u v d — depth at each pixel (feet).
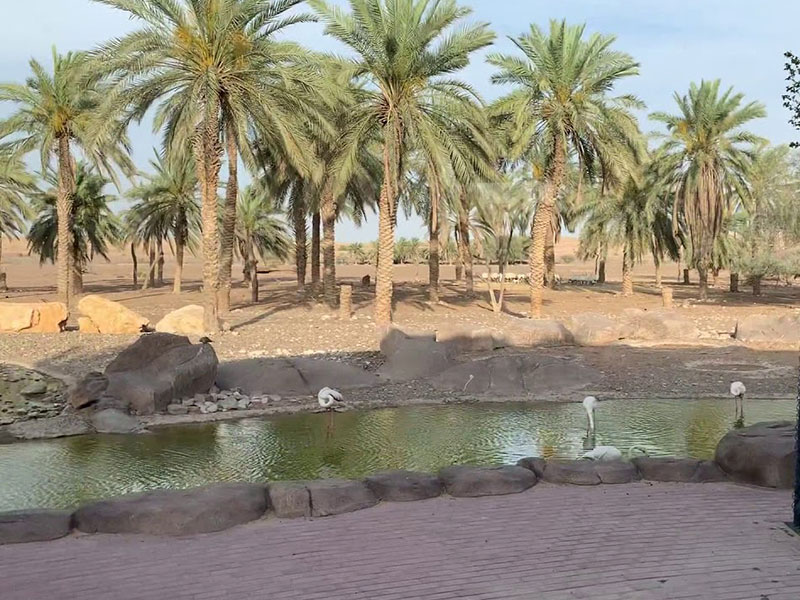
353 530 18.07
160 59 63.93
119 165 92.32
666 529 17.97
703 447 34.19
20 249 354.95
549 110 82.38
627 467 22.75
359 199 107.34
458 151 74.43
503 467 22.48
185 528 17.88
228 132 75.10
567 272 274.57
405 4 70.79
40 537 17.51
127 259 338.54
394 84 73.77
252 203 148.25
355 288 145.48
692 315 98.07
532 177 115.55
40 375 50.93
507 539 17.31
